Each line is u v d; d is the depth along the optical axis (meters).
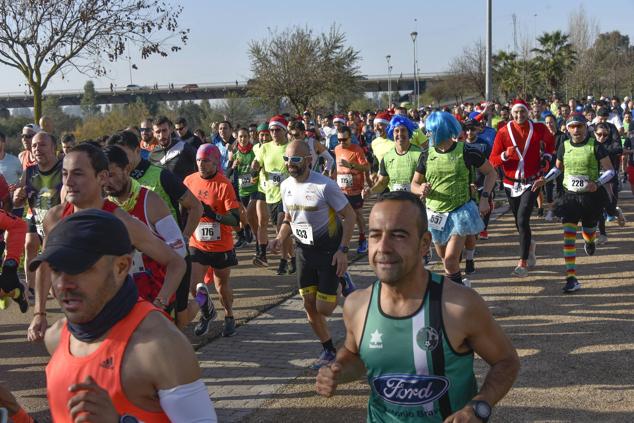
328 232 5.29
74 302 1.98
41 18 14.64
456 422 2.28
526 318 6.49
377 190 8.27
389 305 2.47
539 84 46.44
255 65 39.97
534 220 11.85
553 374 5.11
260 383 5.27
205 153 6.20
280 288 8.14
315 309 5.50
